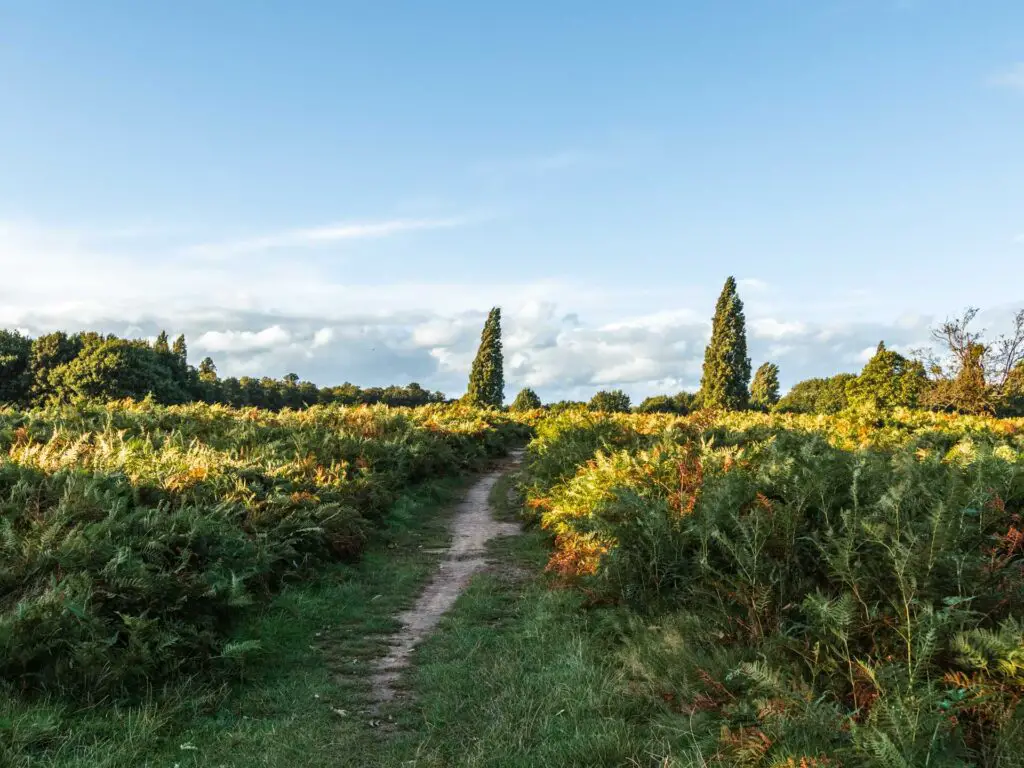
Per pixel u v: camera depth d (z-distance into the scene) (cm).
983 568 408
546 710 485
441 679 586
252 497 955
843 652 421
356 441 1636
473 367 7119
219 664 596
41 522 680
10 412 1645
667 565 657
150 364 4881
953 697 321
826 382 8744
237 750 459
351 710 538
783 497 593
